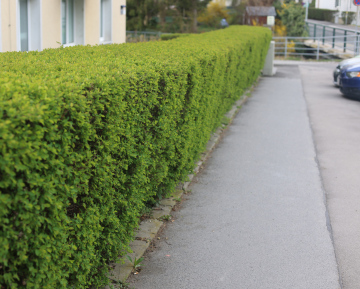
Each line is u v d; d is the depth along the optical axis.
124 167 3.73
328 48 27.36
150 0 43.31
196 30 45.03
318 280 3.90
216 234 4.75
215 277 3.92
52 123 2.53
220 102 8.55
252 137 9.02
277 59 26.12
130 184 3.96
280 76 18.78
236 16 44.47
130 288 3.70
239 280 3.88
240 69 11.10
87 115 2.90
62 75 3.32
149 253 4.32
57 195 2.71
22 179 2.38
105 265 3.58
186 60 5.50
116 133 3.42
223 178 6.56
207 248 4.44
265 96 13.95
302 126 10.03
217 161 7.39
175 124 5.19
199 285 3.79
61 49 5.77
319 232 4.83
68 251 2.91
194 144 6.28
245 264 4.14
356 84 13.08
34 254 2.60
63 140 2.68
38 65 3.88
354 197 5.89
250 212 5.35
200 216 5.21
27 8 10.38
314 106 12.48
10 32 9.41
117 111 3.34
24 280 2.58
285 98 13.66
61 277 2.96
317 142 8.71
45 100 2.50
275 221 5.10
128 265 4.02
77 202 3.14
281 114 11.33
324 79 18.14
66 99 2.71
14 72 3.58
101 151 3.26
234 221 5.09
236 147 8.27
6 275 2.39
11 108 2.23
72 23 13.19
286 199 5.79
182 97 5.24
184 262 4.16
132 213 3.98
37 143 2.37
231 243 4.55
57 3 11.48
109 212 3.57
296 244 4.55
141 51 5.92
